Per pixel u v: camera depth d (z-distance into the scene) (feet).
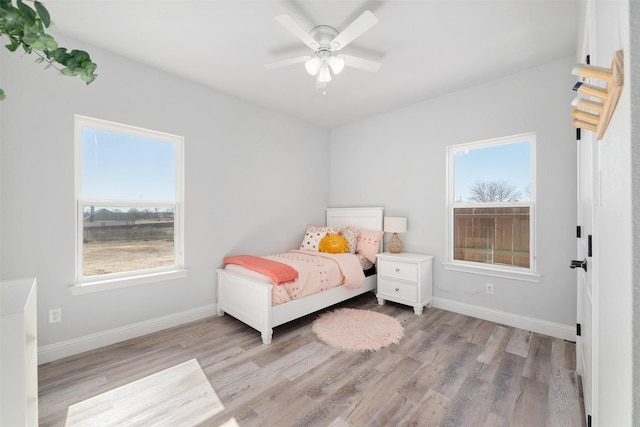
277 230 12.70
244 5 6.32
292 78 9.65
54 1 6.13
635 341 1.14
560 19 6.74
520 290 9.31
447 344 8.16
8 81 6.72
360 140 13.91
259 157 11.98
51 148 7.27
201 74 9.39
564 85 8.50
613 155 1.69
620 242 1.46
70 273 7.57
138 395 5.97
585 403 5.44
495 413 5.44
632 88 1.15
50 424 5.18
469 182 10.71
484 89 10.02
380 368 6.97
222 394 6.01
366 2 6.23
